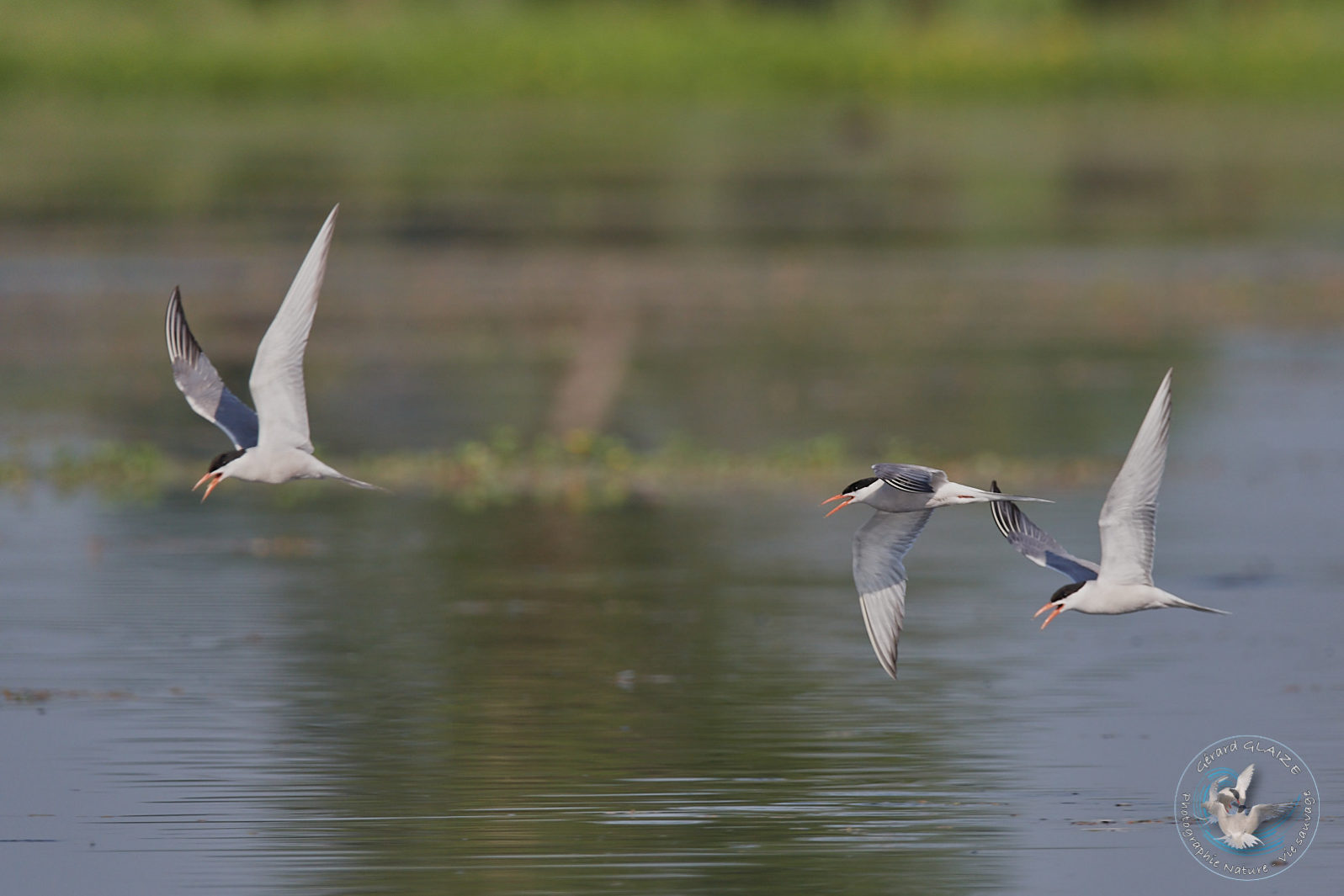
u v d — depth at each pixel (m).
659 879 11.90
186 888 11.78
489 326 37.47
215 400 11.97
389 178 63.75
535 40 88.56
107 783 13.62
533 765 14.02
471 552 20.98
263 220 53.81
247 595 19.06
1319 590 18.91
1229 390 30.34
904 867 12.12
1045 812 13.09
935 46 89.31
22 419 28.88
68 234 51.03
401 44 87.75
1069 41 90.19
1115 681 16.09
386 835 12.62
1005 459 25.38
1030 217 55.41
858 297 41.31
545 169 67.00
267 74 85.00
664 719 15.09
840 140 75.75
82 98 83.06
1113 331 36.66
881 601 11.91
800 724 15.01
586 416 28.88
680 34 89.56
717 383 31.48
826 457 25.44
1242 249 48.56
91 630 17.69
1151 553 11.09
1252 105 85.69
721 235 51.38
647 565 20.33
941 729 14.86
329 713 15.25
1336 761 14.08
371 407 29.56
